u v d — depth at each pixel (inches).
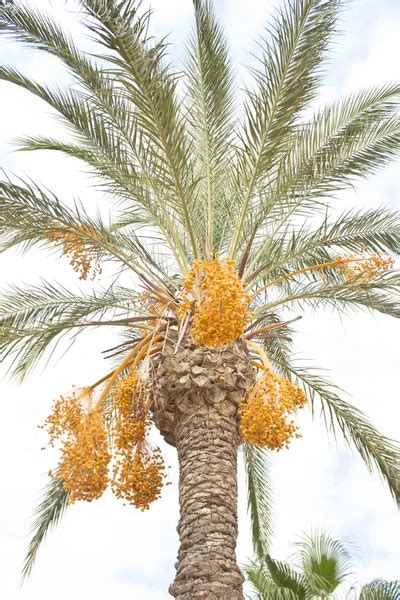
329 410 497.0
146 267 448.5
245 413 387.2
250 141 435.8
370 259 444.1
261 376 404.8
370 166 465.7
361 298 465.7
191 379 409.4
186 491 395.5
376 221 473.4
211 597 362.6
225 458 402.0
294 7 414.3
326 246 486.0
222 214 486.9
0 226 428.5
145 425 405.4
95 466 372.2
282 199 454.3
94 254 446.3
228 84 478.9
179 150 412.5
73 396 397.1
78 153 451.8
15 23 410.0
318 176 460.1
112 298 477.1
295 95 422.3
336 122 474.0
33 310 475.8
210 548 376.2
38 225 427.2
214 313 373.4
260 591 410.9
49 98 446.9
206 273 393.7
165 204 454.3
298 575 419.5
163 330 428.5
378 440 486.9
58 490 538.9
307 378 505.4
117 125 433.4
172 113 398.3
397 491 478.6
